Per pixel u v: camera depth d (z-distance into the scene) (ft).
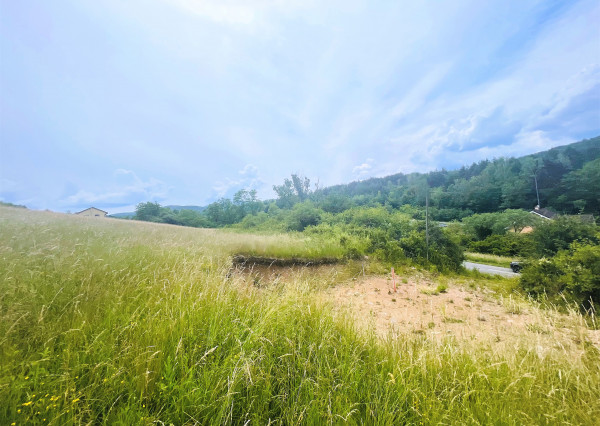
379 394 6.72
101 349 6.43
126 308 8.81
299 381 6.87
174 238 32.55
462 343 10.23
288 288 12.82
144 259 16.30
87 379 5.80
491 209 235.81
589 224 84.28
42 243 16.22
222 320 8.84
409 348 9.45
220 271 18.40
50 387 5.29
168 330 7.72
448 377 7.86
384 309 20.38
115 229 34.42
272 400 6.32
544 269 24.70
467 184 262.47
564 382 7.78
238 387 6.01
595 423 6.25
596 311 17.76
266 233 70.23
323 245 40.86
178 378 6.23
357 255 39.99
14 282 8.75
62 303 8.68
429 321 17.61
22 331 6.92
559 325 13.58
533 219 137.49
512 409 6.45
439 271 40.47
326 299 13.92
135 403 5.35
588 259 21.45
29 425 4.64
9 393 4.83
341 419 5.60
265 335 8.38
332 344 8.76
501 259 85.40
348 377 7.17
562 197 193.47
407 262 41.04
